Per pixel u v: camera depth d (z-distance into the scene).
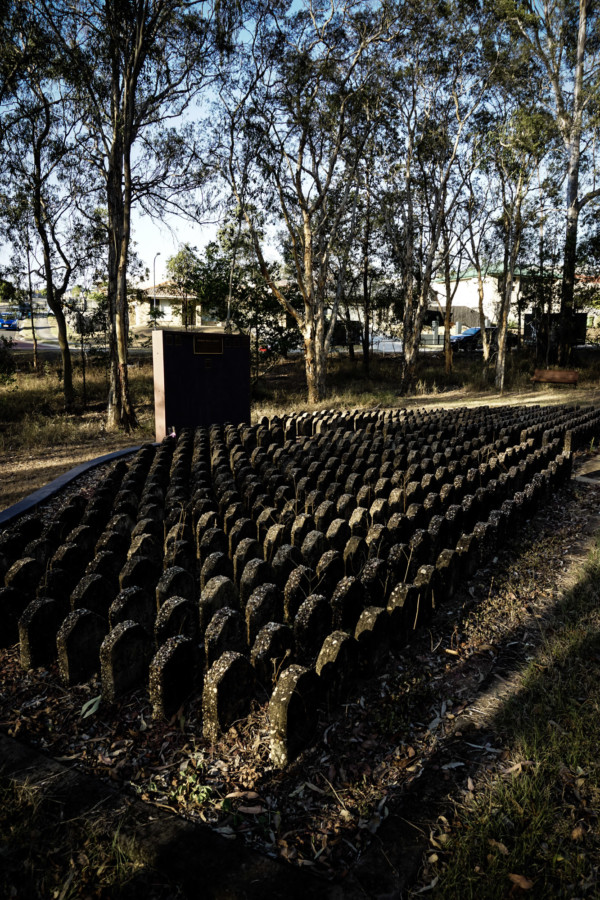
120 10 13.12
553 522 6.68
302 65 17.89
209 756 3.01
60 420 15.91
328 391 23.59
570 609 4.45
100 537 4.93
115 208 14.27
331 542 5.05
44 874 2.35
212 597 3.85
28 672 3.73
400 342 48.69
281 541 4.91
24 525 5.38
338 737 3.13
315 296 21.28
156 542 4.84
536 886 2.21
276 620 3.96
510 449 8.27
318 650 3.84
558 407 14.30
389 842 2.43
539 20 24.16
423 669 3.74
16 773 2.86
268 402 20.56
